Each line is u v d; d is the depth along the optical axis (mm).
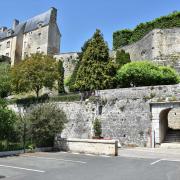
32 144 19000
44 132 19281
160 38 35031
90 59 27578
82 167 12914
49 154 17516
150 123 22016
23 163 13859
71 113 25906
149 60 35281
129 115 23062
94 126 24266
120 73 27188
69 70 41500
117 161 14797
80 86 27156
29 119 19312
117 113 23641
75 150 18656
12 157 16016
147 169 12422
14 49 55344
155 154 17797
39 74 30703
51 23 53875
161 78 26641
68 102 26375
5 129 18531
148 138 21844
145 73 26500
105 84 26656
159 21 37812
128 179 10297
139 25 40469
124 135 22906
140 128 22344
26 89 31500
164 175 11039
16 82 31547
